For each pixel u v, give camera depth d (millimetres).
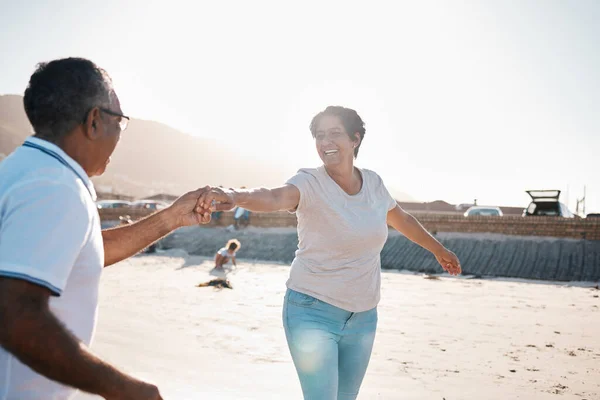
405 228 3979
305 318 3289
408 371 6445
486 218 23000
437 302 12367
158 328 8180
